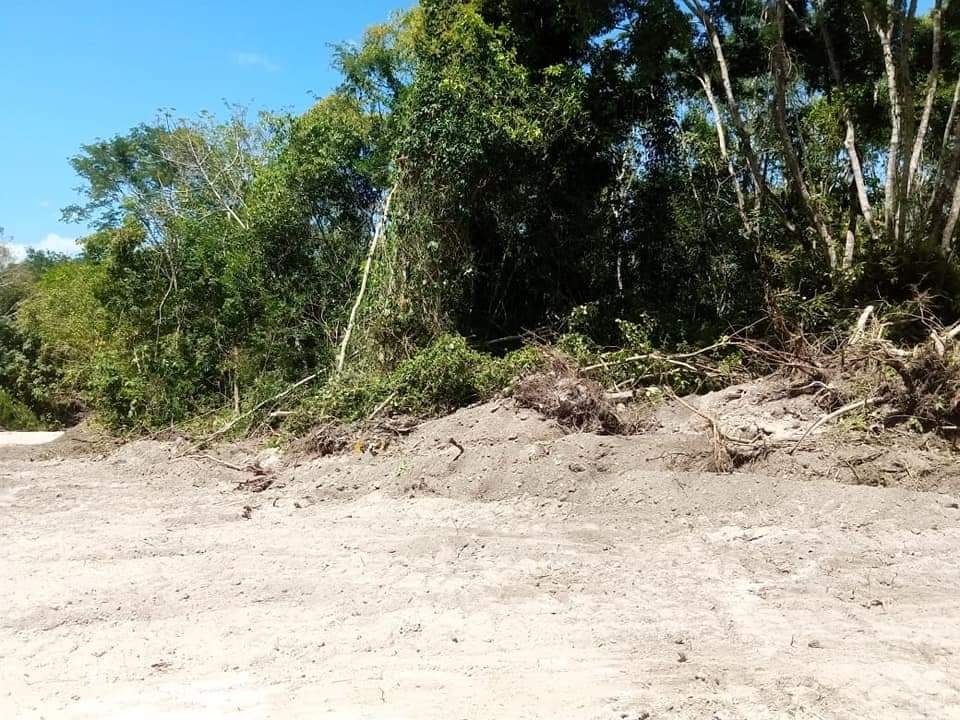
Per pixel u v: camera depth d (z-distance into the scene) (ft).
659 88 49.44
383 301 42.37
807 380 31.04
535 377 31.71
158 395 48.52
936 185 37.22
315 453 35.19
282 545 22.29
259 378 47.57
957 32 44.91
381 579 18.76
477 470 27.32
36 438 66.13
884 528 20.86
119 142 99.45
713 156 51.93
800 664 13.23
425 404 36.47
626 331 37.52
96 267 58.03
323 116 53.31
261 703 12.25
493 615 16.28
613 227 48.49
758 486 23.52
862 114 46.98
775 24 40.29
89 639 15.37
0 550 22.80
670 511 23.40
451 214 42.96
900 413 27.37
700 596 17.02
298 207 51.88
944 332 31.07
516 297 47.88
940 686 12.28
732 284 46.47
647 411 32.19
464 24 42.75
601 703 11.91
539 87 43.96
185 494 31.60
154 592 18.16
